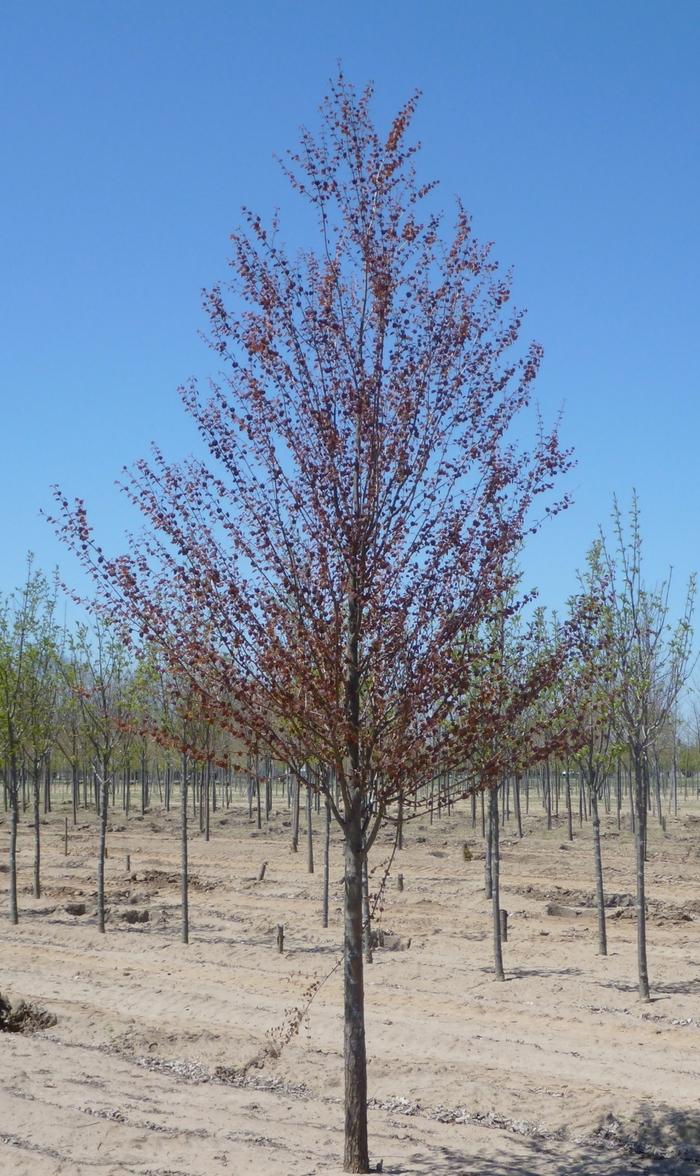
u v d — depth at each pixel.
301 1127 13.47
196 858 43.38
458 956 23.94
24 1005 19.02
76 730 36.50
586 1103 13.89
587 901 32.22
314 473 11.34
